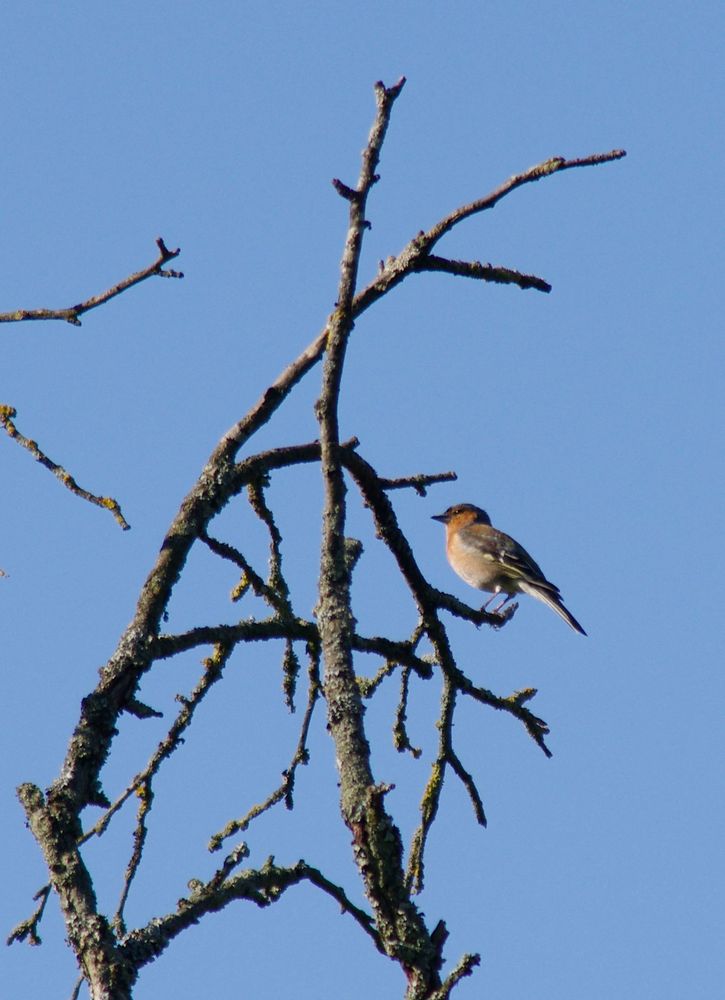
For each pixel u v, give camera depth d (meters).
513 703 11.77
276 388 11.71
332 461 9.60
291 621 11.07
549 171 10.09
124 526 10.09
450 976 7.87
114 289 10.33
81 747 9.74
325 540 9.56
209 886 8.98
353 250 9.49
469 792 11.16
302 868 9.20
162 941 8.64
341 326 9.53
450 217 10.58
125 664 10.19
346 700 9.01
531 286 10.97
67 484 10.18
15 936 9.09
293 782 10.63
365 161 9.46
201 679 10.52
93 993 8.25
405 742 11.64
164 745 10.09
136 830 9.62
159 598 10.74
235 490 11.50
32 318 10.25
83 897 8.73
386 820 8.40
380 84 9.45
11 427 10.23
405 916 8.23
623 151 9.84
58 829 9.16
